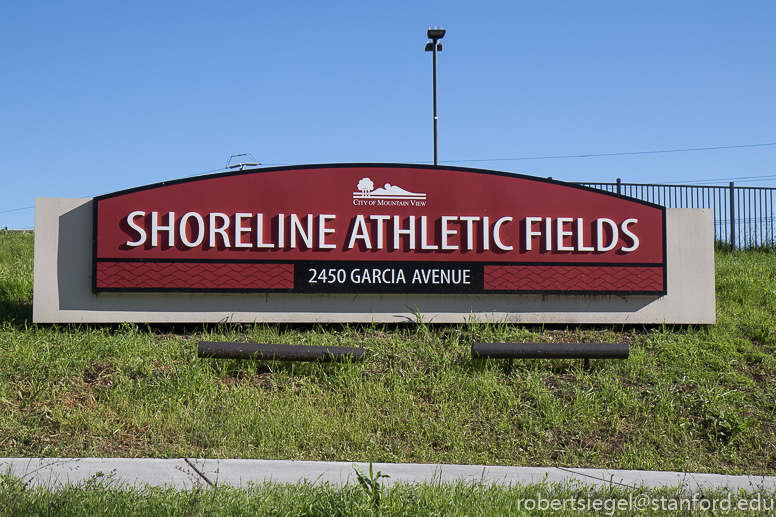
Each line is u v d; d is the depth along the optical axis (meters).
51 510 4.74
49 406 7.71
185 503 4.95
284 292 10.23
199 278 10.09
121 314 10.02
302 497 5.25
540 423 8.05
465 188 10.68
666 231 11.05
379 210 10.50
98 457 6.62
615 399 8.55
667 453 7.59
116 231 9.98
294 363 9.12
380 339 10.11
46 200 9.96
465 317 10.59
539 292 10.67
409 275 10.48
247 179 10.30
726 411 8.30
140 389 8.13
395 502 5.04
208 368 8.73
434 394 8.59
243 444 7.19
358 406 8.16
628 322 10.87
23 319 10.47
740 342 10.46
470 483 6.04
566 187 10.87
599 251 10.84
